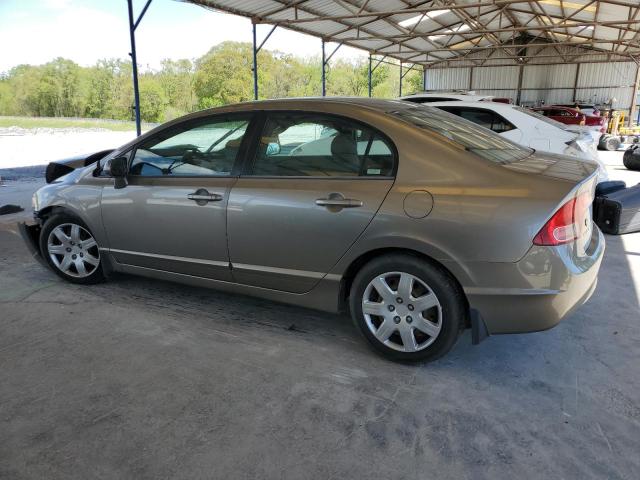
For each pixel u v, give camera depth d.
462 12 16.08
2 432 2.17
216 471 1.93
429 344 2.57
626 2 14.09
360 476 1.90
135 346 2.94
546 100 27.25
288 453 2.03
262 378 2.59
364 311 2.72
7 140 22.41
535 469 1.93
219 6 11.91
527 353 2.83
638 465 1.94
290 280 2.90
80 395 2.44
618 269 4.24
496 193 2.34
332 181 2.70
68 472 1.93
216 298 3.66
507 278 2.31
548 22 20.69
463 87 28.78
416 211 2.44
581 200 2.39
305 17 14.38
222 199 2.98
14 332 3.12
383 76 62.41
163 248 3.33
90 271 3.86
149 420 2.24
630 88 25.30
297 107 2.91
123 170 3.31
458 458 1.99
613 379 2.55
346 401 2.38
